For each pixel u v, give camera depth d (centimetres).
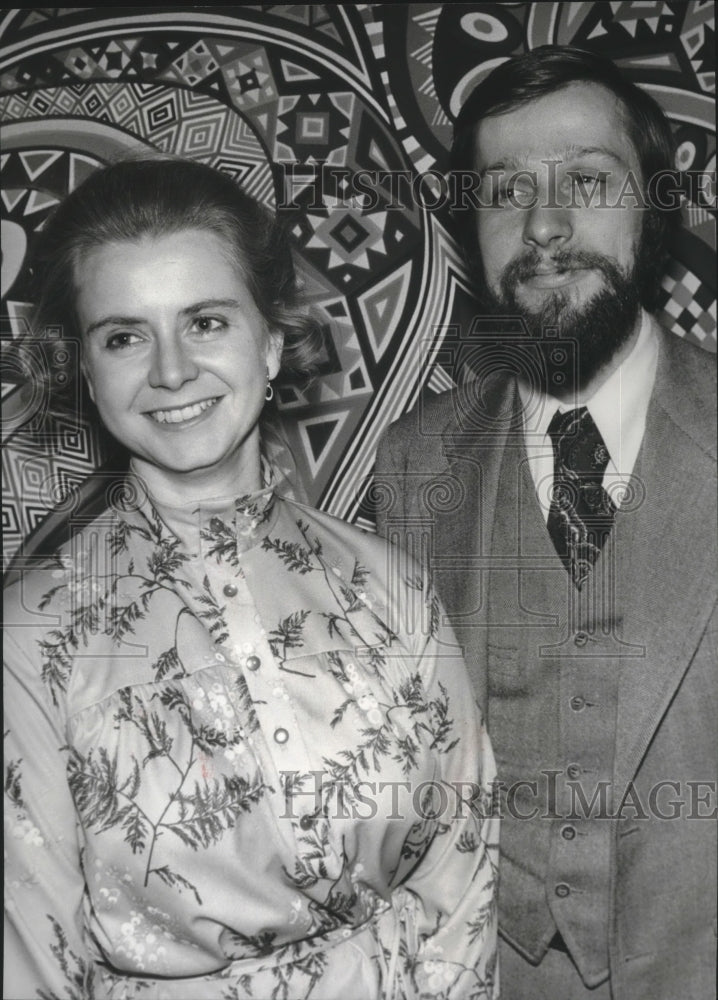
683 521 112
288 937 86
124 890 83
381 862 91
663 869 110
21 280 114
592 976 110
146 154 115
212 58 119
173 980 84
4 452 110
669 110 118
